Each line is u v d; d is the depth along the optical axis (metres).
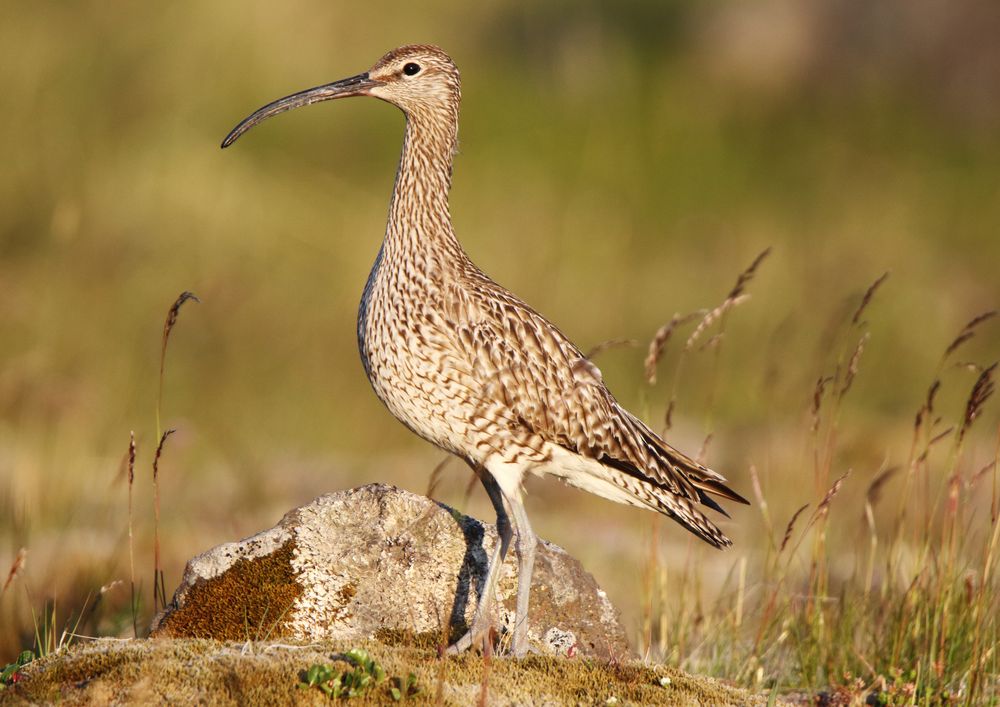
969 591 8.25
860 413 16.41
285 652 6.20
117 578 10.23
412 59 7.90
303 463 14.84
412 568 7.04
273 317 18.44
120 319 17.69
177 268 19.02
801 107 28.23
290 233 20.84
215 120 23.61
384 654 6.34
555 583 7.37
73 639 8.73
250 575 6.87
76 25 23.27
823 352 9.70
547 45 28.72
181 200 20.67
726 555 11.80
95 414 15.23
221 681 5.88
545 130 26.31
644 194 25.25
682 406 17.81
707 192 25.53
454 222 22.42
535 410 7.34
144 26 23.84
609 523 13.28
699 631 8.88
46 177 20.14
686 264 22.53
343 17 26.81
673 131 26.80
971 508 12.10
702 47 29.30
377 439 16.41
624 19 29.61
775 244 23.12
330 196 22.64
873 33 29.48
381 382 7.44
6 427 14.54
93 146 21.42
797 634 8.44
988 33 28.86
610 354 19.22
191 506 12.78
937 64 29.08
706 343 8.52
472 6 29.31
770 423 13.41
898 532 9.07
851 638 8.38
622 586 10.94
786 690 7.99
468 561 7.16
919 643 8.30
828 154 26.95
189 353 17.27
